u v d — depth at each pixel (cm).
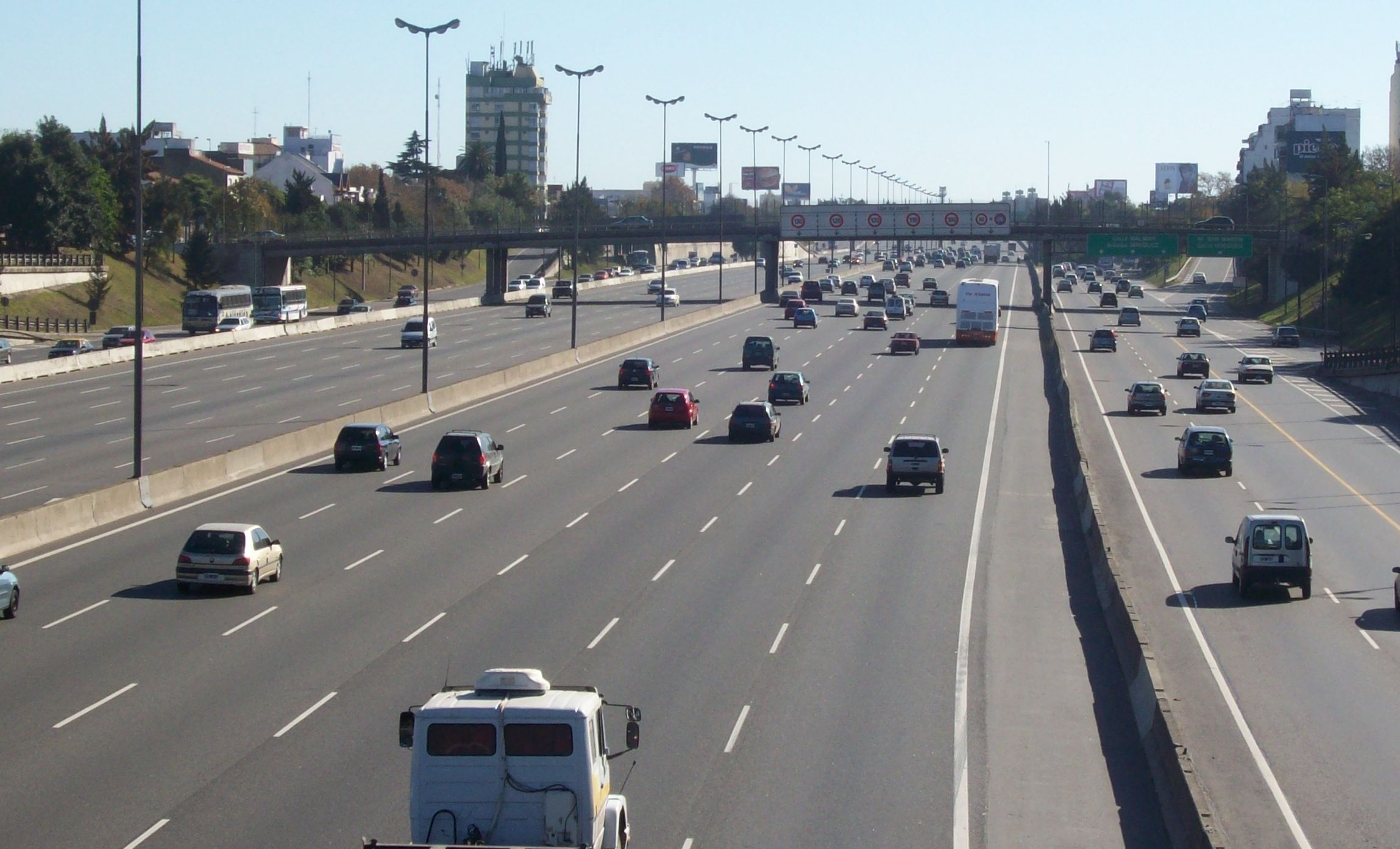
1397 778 2209
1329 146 19300
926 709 2525
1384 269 12812
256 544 3425
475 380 7625
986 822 1995
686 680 2670
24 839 1850
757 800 2056
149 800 2006
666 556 3828
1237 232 14488
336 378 8356
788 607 3275
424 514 4462
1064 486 5134
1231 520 4562
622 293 17638
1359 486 5291
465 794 1560
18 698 2514
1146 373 9581
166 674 2672
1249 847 1938
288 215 18875
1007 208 14412
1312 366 10356
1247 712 2561
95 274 13200
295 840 1853
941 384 8500
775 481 5181
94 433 6175
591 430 6550
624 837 1675
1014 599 3412
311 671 2697
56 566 3678
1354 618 3291
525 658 2797
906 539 4125
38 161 13850
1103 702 2605
